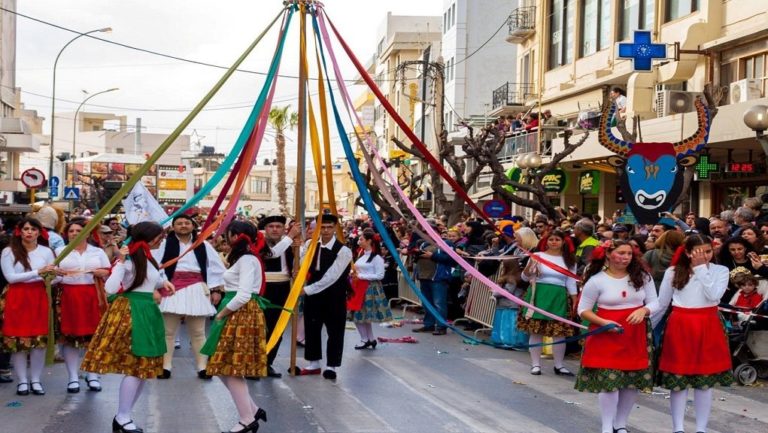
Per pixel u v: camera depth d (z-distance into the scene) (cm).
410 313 1872
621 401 787
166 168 6738
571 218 1722
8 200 4306
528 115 3155
